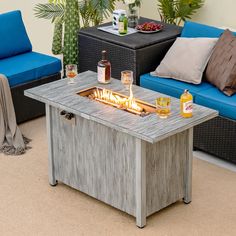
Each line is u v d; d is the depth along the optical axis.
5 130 5.43
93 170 4.50
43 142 5.51
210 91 5.21
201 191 4.73
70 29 6.33
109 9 6.51
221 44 5.31
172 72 5.45
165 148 4.26
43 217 4.44
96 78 4.89
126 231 4.27
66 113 4.51
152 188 4.28
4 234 4.25
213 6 6.62
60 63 6.04
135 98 4.54
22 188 4.80
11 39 6.07
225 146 5.05
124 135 4.18
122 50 5.70
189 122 4.17
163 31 6.02
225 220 4.38
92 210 4.52
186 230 4.27
